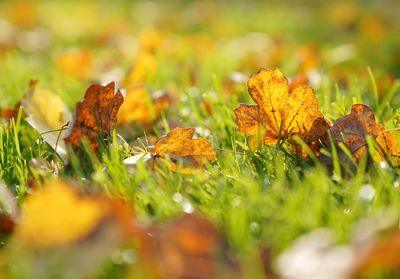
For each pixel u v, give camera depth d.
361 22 2.53
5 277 0.60
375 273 0.56
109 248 0.57
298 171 0.72
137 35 2.13
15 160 0.75
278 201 0.66
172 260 0.57
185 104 1.00
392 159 0.71
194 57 1.63
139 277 0.57
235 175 0.70
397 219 0.59
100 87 0.74
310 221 0.61
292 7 3.37
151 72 1.12
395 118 0.83
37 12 2.57
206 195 0.67
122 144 0.81
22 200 0.69
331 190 0.67
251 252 0.59
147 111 0.87
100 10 3.13
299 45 1.92
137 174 0.68
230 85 1.03
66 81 1.21
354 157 0.72
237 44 1.96
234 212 0.63
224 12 3.04
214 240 0.57
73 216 0.57
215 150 0.78
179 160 0.73
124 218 0.58
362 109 0.72
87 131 0.74
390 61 1.53
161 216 0.65
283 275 0.55
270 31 2.38
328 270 0.54
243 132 0.75
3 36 2.03
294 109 0.74
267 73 0.73
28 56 1.74
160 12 3.12
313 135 0.73
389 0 3.43
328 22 2.65
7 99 1.04
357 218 0.63
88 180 0.71
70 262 0.57
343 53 1.68
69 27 2.43
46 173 0.71
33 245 0.58
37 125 0.79
